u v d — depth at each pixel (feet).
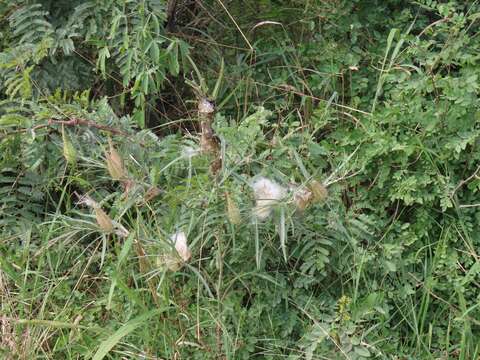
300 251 5.16
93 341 4.89
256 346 4.96
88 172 5.60
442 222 5.32
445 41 5.64
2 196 5.67
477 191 5.32
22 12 5.81
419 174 5.29
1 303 5.28
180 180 5.34
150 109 6.43
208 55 6.69
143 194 5.01
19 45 5.82
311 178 4.78
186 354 4.88
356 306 4.91
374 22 6.18
